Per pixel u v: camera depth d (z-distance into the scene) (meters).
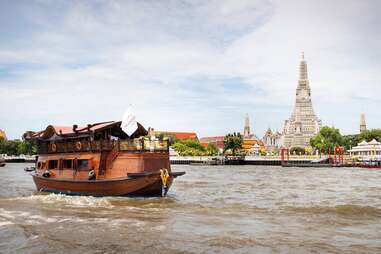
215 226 20.83
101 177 32.38
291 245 16.92
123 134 35.50
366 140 168.88
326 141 153.75
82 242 17.39
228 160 140.75
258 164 137.75
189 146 173.88
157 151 32.53
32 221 22.03
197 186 47.03
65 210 25.78
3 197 33.44
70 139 35.84
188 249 16.33
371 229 20.17
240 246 16.78
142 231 19.53
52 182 35.97
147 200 30.64
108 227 20.45
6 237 18.30
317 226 20.91
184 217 23.48
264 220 22.58
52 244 17.08
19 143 172.12
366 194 36.62
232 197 34.47
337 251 16.03
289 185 48.09
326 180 57.50
